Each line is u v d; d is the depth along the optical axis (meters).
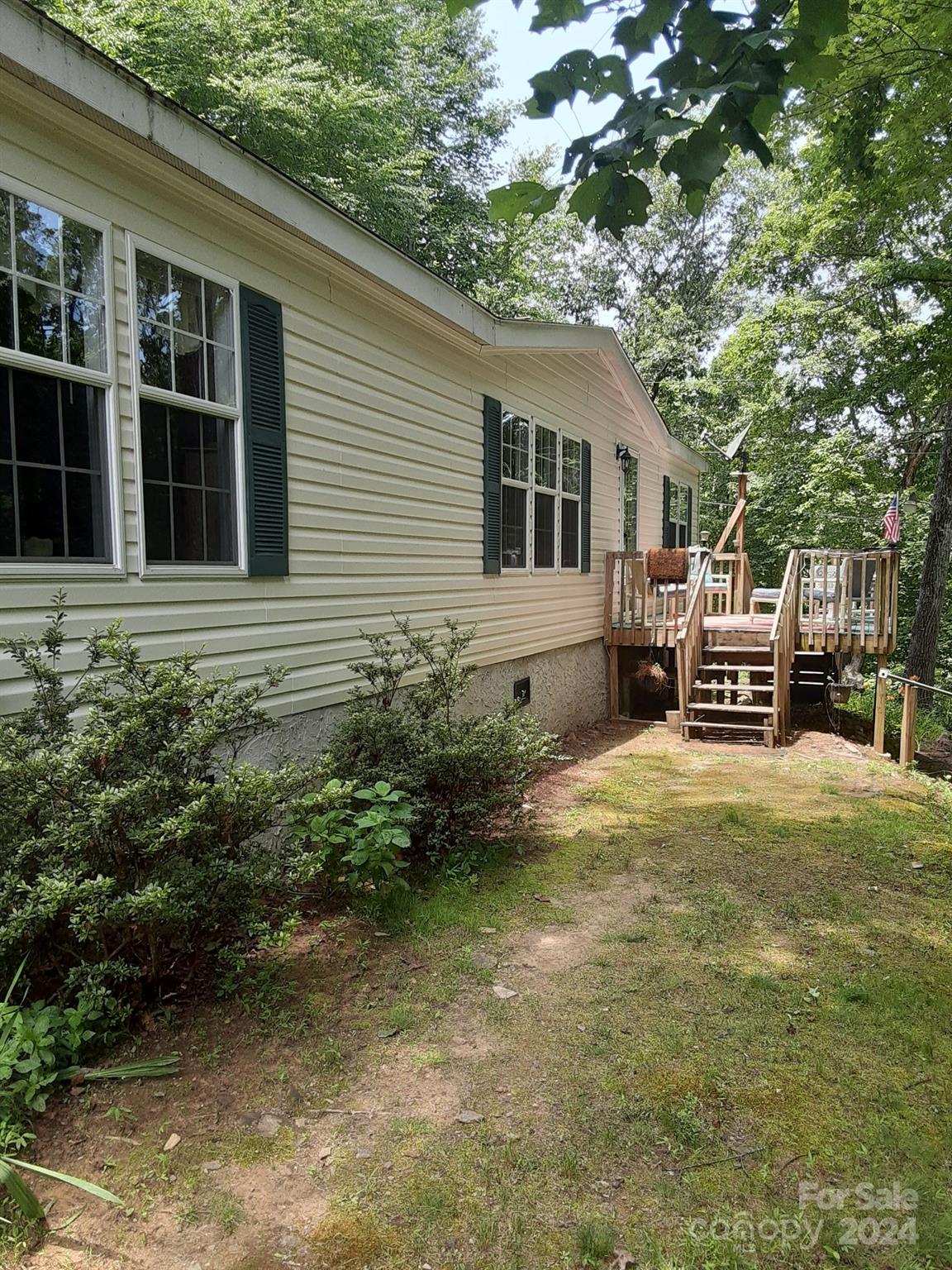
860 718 10.83
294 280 4.31
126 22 11.03
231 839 2.89
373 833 3.67
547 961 3.33
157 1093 2.39
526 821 5.28
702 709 8.50
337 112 12.81
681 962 3.33
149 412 3.47
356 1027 2.79
